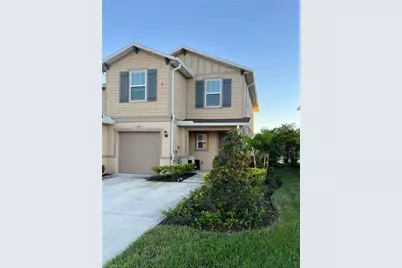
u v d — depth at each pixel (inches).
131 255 128.6
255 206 191.9
